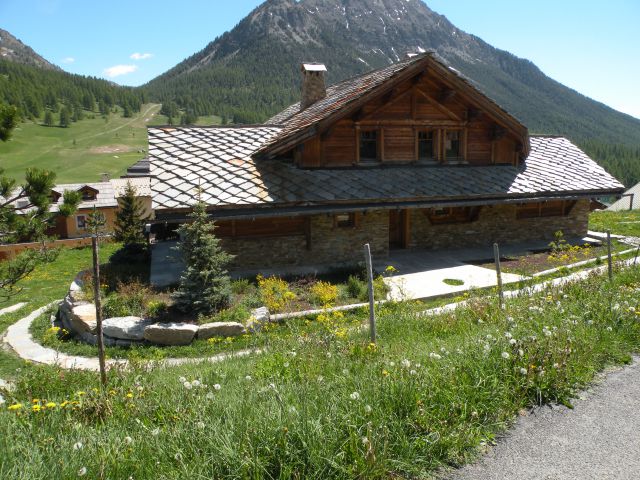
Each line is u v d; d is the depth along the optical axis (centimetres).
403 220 1677
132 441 377
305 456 364
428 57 1512
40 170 1097
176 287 1223
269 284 1121
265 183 1384
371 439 372
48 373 598
